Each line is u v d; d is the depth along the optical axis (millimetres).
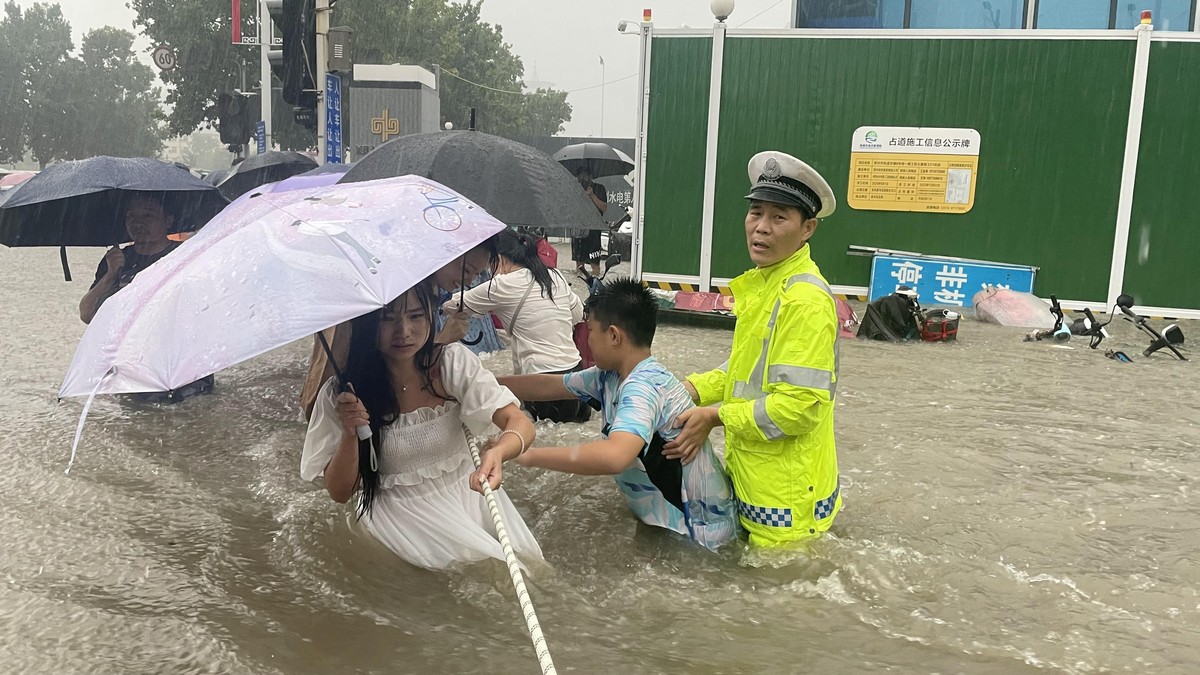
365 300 2639
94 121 70062
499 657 2938
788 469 3652
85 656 2928
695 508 3812
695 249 12094
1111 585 3498
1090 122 11320
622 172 18297
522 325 5246
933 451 5293
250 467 4941
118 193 6457
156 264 2967
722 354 8625
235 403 6320
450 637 3062
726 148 11914
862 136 11773
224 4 39594
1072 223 11539
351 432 3340
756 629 3139
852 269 12133
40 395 6465
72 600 3332
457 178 4727
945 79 11531
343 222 2912
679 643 3039
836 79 11695
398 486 3584
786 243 3584
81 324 9617
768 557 3639
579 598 3354
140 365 2484
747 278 3744
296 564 3619
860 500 4422
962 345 9297
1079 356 8750
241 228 2881
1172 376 7816
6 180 32219
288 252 2730
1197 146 11180
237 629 3113
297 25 12297
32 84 66688
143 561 3697
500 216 4637
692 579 3518
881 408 6406
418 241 2928
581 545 3822
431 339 3463
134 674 2826
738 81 11797
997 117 11516
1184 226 11352
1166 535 4047
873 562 3615
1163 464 5133
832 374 3559
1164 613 3271
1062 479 4832
